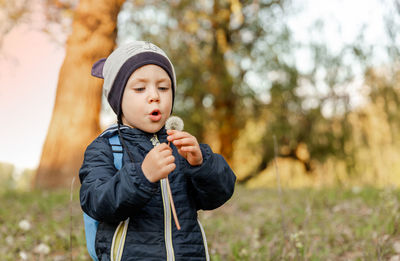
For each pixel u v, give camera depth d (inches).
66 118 437.1
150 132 82.5
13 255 157.1
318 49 516.1
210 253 152.7
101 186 72.5
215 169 77.7
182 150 74.6
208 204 82.2
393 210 172.9
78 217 219.8
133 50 82.2
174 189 79.1
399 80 449.1
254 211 238.7
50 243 172.6
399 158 475.5
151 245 74.6
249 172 715.4
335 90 517.7
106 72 85.4
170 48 561.3
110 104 86.4
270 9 605.9
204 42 617.0
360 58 454.9
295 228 184.1
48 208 247.3
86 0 433.1
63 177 432.1
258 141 653.9
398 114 461.1
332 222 194.9
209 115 636.1
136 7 515.5
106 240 76.0
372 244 154.3
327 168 544.7
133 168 70.1
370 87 466.3
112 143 82.3
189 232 77.7
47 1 446.6
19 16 441.4
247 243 167.3
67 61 439.5
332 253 156.1
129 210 70.7
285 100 592.1
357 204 234.1
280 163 639.1
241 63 625.6
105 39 435.5
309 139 567.5
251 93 611.2
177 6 552.7
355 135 518.0
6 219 215.8
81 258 146.0
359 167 500.7
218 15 597.3
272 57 582.6
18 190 373.1
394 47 381.1
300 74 561.9
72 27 442.6
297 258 128.8
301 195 275.1
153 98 80.1
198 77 593.6
